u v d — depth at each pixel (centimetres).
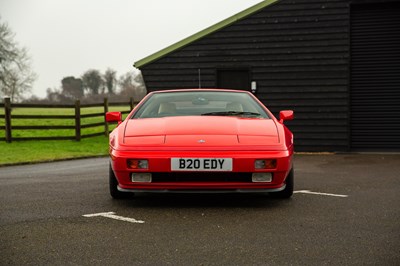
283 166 455
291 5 1288
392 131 1240
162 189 455
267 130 489
